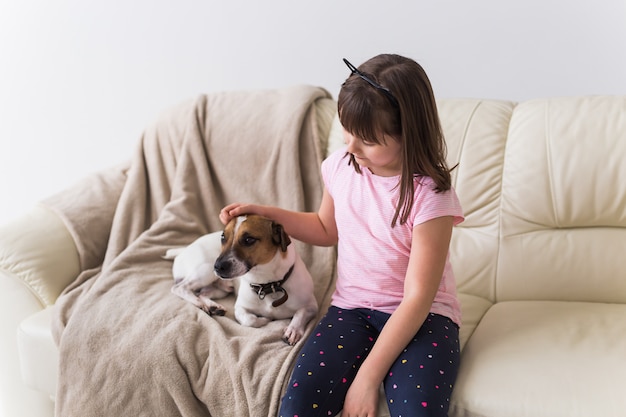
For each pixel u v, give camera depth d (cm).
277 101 227
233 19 268
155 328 180
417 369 149
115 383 176
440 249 157
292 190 217
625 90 227
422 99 152
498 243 203
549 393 149
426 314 155
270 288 182
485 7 234
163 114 238
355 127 150
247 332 179
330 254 208
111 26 285
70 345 182
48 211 222
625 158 189
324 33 257
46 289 204
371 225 167
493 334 175
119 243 220
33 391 205
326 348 158
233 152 225
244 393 164
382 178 165
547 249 198
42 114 309
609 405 143
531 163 198
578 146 194
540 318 182
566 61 230
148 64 285
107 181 238
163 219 221
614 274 193
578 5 223
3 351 207
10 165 322
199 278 197
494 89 242
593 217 194
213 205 226
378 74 150
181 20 275
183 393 172
